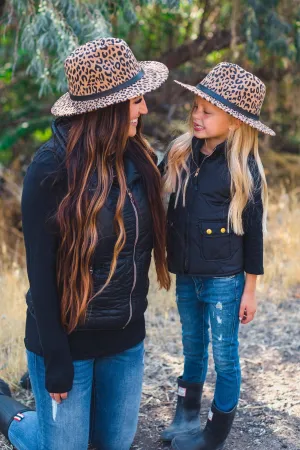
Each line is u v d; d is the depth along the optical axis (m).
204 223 2.29
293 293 4.36
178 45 6.41
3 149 6.59
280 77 6.28
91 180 1.98
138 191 2.09
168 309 4.09
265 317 3.99
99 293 2.05
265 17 5.21
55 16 4.15
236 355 2.44
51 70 4.41
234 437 2.69
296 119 6.91
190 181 2.32
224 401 2.43
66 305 2.05
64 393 2.11
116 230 2.01
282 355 3.45
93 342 2.15
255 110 2.30
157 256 2.26
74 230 1.97
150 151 2.25
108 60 1.99
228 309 2.36
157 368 3.32
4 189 6.95
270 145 7.02
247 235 2.33
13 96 6.82
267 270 4.61
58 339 2.05
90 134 1.97
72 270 2.00
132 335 2.26
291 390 3.07
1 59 6.45
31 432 2.33
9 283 4.21
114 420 2.38
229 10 5.80
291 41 5.51
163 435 2.64
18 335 3.51
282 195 5.81
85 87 2.00
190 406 2.65
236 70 2.29
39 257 2.01
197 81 6.22
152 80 2.07
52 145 2.02
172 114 6.43
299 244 5.02
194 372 2.62
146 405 2.97
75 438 2.22
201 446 2.46
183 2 4.72
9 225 6.50
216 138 2.33
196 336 2.55
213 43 6.00
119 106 1.98
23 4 4.30
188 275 2.42
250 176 2.26
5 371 3.13
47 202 1.99
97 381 2.34
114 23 5.21
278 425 2.77
